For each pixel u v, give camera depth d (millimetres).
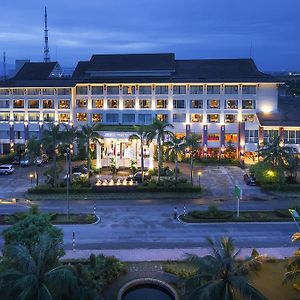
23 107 112812
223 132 108062
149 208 67250
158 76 113188
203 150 108438
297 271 37969
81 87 111375
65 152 86000
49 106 112188
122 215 63656
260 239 54062
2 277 30312
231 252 34844
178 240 53906
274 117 104812
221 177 88875
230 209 66938
